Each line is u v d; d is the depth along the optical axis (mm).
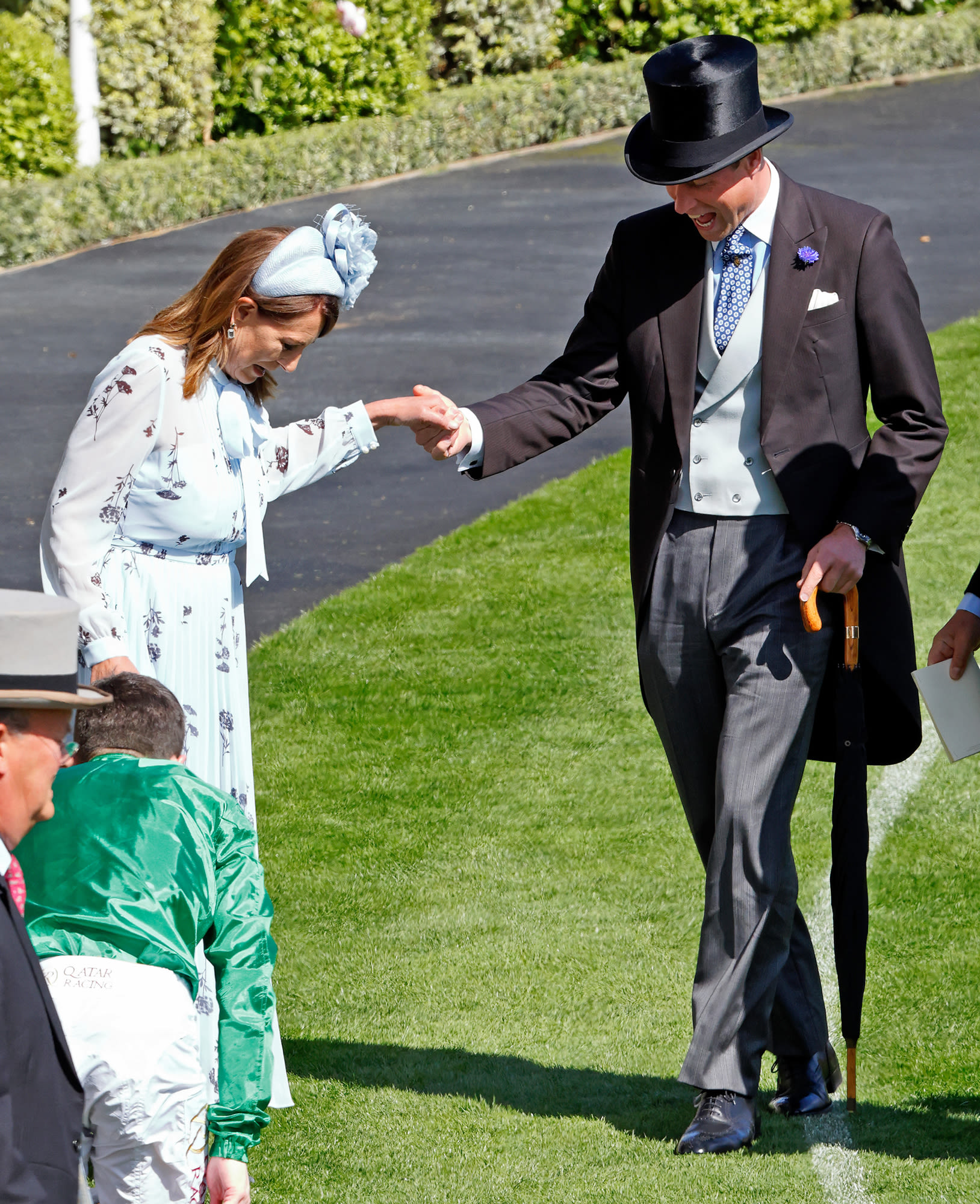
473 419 12570
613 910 16016
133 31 56406
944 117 65562
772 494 11836
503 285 45250
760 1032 11664
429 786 19203
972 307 39938
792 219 11719
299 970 14922
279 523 29203
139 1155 8398
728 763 11695
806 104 69562
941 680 11570
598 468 31250
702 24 71688
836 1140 11672
